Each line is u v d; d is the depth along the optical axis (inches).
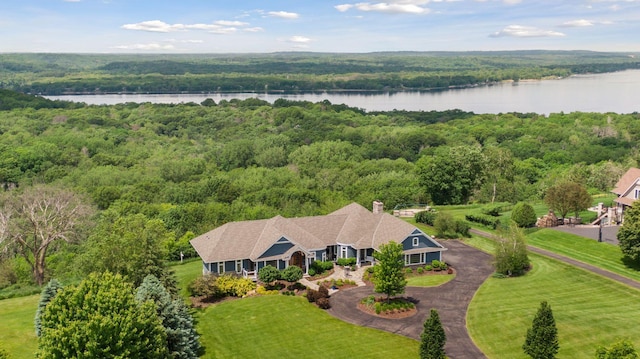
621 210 2674.7
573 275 1991.9
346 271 2086.6
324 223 2265.0
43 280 2290.8
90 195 3430.1
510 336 1531.7
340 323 1649.9
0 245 2367.1
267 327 1628.9
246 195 3432.6
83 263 1905.8
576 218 2733.8
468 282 1993.1
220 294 1877.5
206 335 1583.4
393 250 1723.7
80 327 1127.6
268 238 2060.8
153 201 3422.7
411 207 3366.1
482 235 2640.3
